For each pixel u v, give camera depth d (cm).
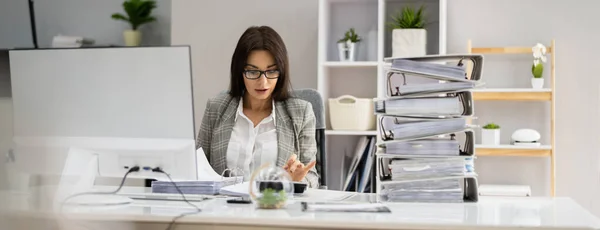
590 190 402
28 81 201
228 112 282
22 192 200
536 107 406
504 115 410
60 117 200
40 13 286
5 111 204
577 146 402
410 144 212
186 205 198
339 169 422
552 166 388
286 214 178
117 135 199
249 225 174
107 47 196
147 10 377
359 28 422
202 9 441
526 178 408
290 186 193
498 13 409
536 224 165
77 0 316
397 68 216
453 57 213
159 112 196
